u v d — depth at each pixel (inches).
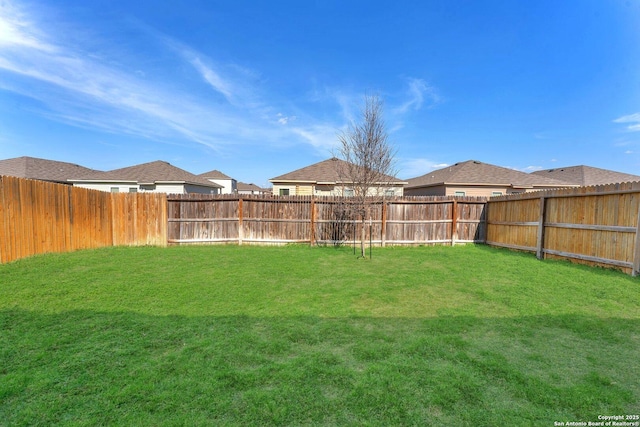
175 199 381.1
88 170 1026.1
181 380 95.7
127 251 333.7
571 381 96.5
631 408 84.4
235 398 87.5
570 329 135.3
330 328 135.6
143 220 380.8
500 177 768.9
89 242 345.7
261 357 110.3
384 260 291.7
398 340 124.2
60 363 104.9
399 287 200.2
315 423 78.2
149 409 82.9
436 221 391.9
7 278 211.2
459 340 124.3
